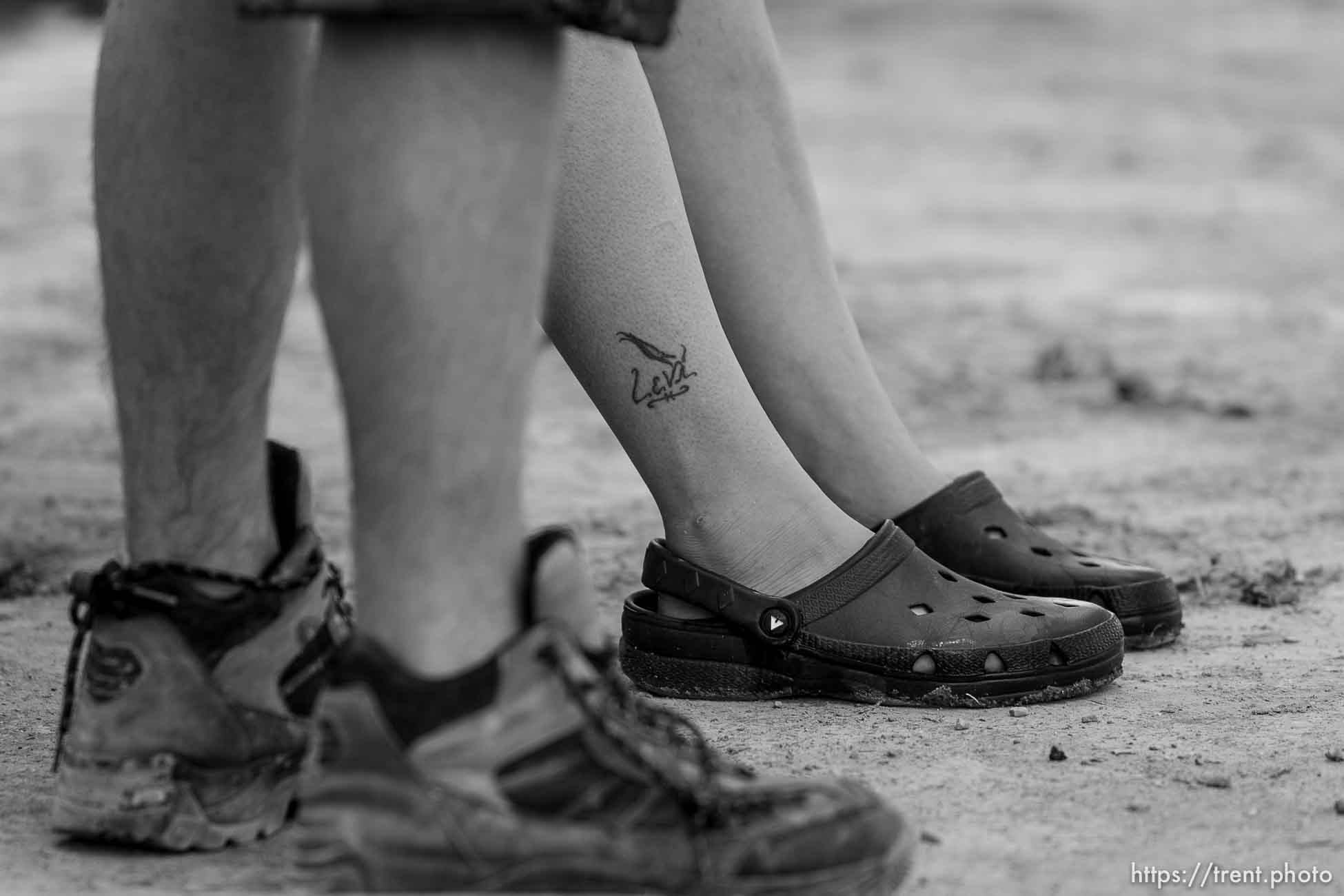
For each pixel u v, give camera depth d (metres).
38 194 22.38
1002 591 5.21
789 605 4.64
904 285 16.36
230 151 3.33
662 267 4.42
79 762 3.44
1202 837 3.56
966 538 5.28
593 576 6.42
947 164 27.02
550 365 12.36
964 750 4.21
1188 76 39.53
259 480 3.56
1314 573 6.45
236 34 3.24
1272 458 8.98
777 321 5.20
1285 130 31.02
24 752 4.24
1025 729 4.41
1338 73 39.62
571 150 4.27
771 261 5.18
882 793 3.85
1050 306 15.12
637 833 2.97
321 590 3.60
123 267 3.39
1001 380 11.56
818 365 5.23
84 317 14.29
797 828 3.04
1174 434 9.71
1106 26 49.66
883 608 4.66
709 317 4.54
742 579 4.69
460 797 2.93
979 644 4.62
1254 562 6.66
